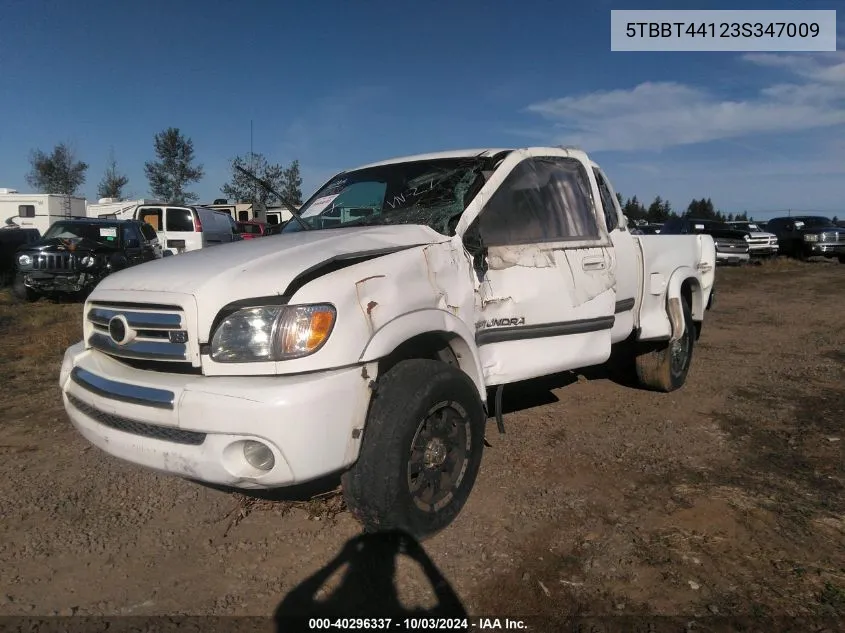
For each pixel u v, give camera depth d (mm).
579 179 4625
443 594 2887
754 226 26703
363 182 4586
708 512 3592
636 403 5652
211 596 2895
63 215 24906
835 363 7305
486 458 4352
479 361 3625
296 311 2887
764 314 11570
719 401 5730
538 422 5113
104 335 3316
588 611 2760
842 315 11336
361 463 3041
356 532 3369
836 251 24328
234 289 2949
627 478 4051
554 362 4191
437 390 3195
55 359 7480
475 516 3549
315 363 2861
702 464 4281
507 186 4062
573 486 3932
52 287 12648
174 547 3289
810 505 3684
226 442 2797
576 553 3193
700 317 6352
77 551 3260
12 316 10953
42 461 4379
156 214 18266
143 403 2969
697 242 6195
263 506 3672
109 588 2955
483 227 3865
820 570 3031
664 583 2939
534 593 2885
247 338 2896
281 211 28406
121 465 4293
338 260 3109
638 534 3361
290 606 2820
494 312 3797
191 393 2846
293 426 2748
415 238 3475
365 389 2982
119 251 13367
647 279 5293
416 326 3211
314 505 3625
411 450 3123
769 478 4059
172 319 2979
